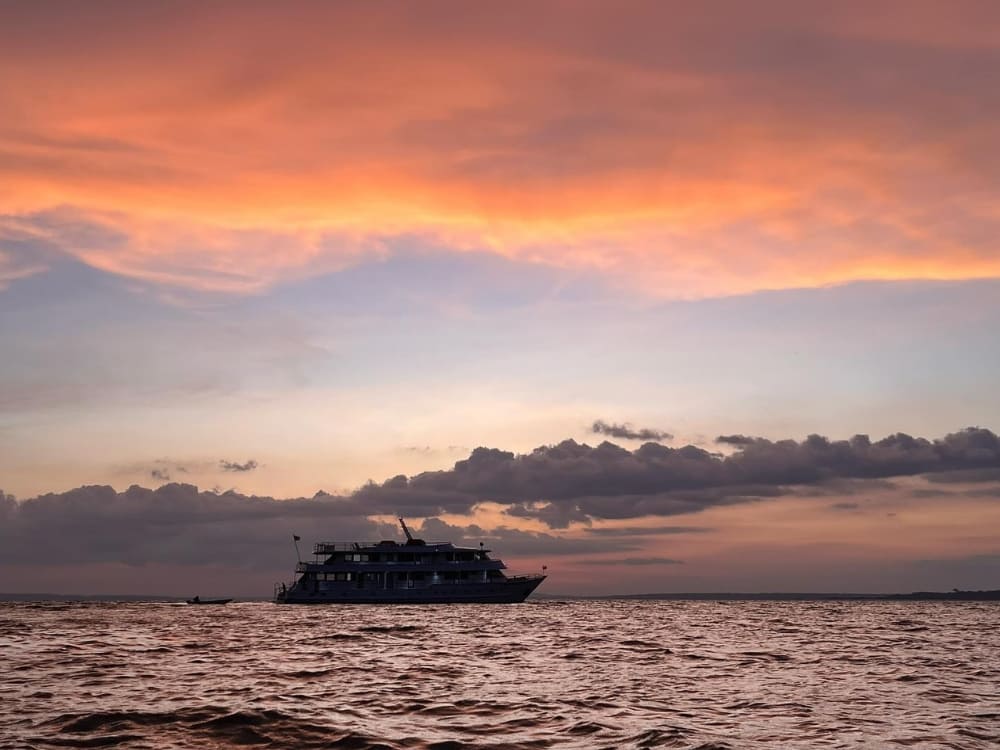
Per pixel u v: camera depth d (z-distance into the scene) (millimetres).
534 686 40531
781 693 38906
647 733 28391
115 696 35469
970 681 44000
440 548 143125
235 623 93812
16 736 27109
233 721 29656
